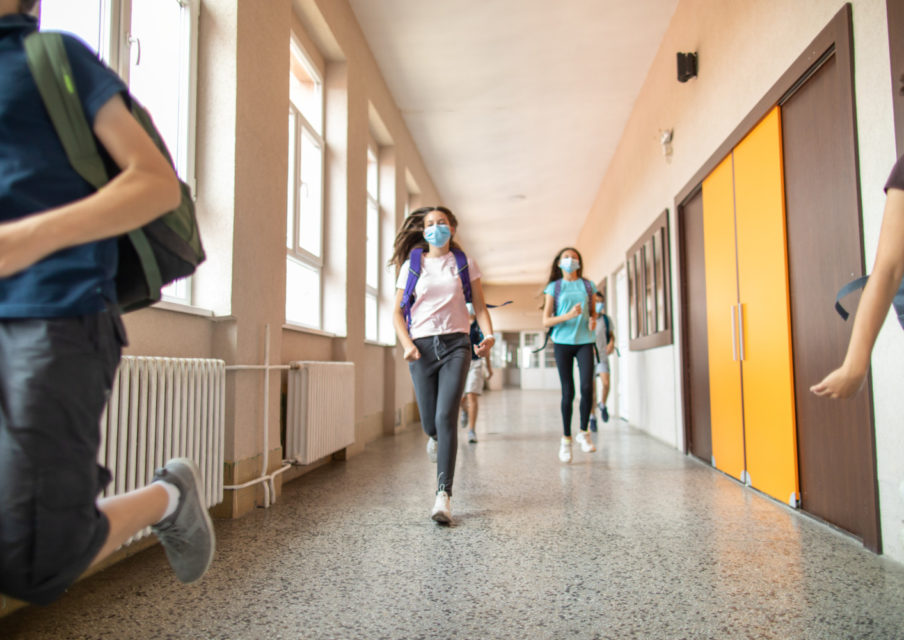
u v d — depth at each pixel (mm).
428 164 8492
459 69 5844
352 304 4844
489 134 7426
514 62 5676
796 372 2889
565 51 5449
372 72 5543
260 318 3037
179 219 1013
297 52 4234
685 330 4730
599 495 3223
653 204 5680
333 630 1560
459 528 2572
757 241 3270
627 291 7148
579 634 1535
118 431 1844
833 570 2010
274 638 1512
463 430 6598
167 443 2104
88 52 920
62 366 822
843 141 2381
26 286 833
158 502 1076
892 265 1053
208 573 2004
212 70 2820
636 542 2355
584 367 4500
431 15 4957
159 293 1016
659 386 5566
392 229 6500
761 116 3145
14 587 817
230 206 2760
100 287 881
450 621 1615
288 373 3545
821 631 1545
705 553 2211
